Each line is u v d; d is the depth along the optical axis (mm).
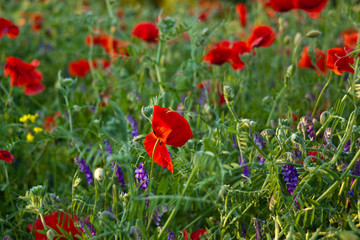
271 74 1864
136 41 1704
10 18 2889
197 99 1659
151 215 1282
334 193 1317
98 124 1461
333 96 1601
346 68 1355
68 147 1555
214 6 3178
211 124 1229
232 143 1398
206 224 1397
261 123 1598
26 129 1625
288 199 1294
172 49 2346
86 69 2176
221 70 1785
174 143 1302
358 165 1294
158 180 1419
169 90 1562
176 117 1286
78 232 1332
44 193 1329
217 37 2082
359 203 1278
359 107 1293
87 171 1413
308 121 1336
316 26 1920
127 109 1542
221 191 1308
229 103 1323
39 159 1548
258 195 1330
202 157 1237
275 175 1293
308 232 1285
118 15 3016
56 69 2490
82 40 2736
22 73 1638
